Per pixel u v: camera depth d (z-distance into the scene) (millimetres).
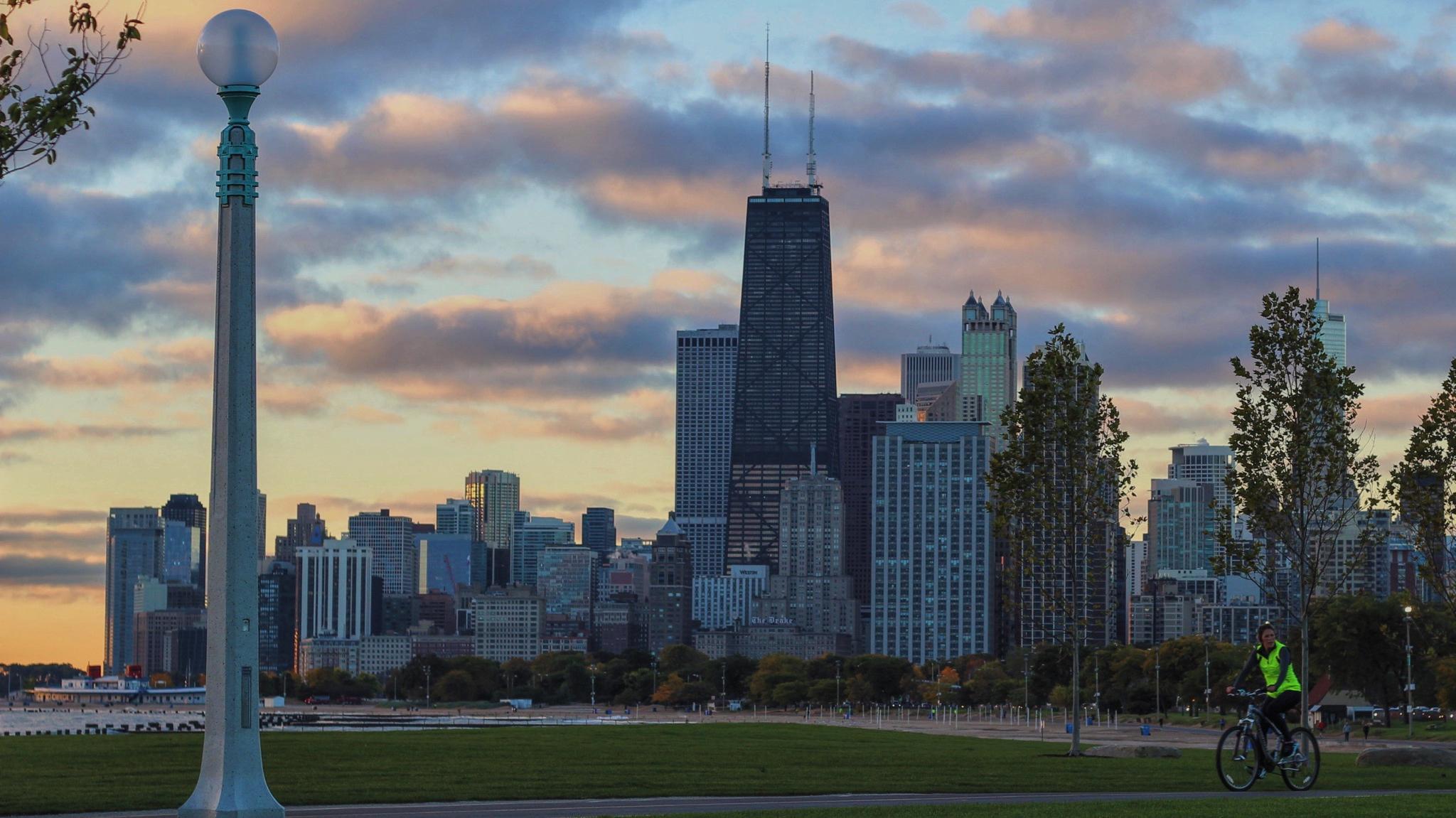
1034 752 94438
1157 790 55438
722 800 50906
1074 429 95312
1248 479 85938
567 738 103500
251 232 40500
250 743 39688
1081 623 93312
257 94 40938
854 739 114438
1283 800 43500
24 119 36406
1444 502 83938
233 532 39719
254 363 40281
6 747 84812
